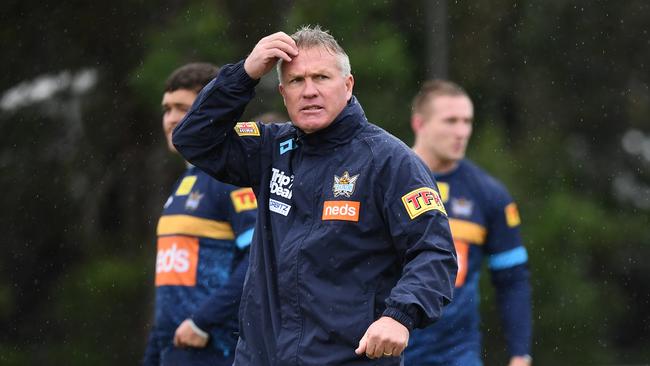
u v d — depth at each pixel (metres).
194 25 55.91
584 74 76.00
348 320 15.98
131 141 62.81
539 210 66.62
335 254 16.11
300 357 16.05
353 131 16.50
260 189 17.22
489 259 26.23
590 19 75.19
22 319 65.38
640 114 78.56
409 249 15.89
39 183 64.50
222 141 17.31
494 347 63.06
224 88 16.95
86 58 62.69
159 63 54.75
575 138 78.00
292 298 16.22
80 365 63.16
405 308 15.27
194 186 22.23
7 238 64.81
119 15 60.75
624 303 74.62
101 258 63.88
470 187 25.91
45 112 64.38
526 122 73.75
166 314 22.06
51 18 62.47
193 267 21.95
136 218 63.53
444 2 64.94
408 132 60.50
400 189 16.00
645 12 76.56
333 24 58.97
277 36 16.58
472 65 70.88
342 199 16.19
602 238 68.94
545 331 65.50
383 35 60.00
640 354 79.25
